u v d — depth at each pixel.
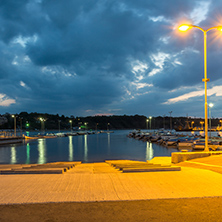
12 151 45.81
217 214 4.44
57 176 7.97
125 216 4.35
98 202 5.16
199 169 9.55
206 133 15.11
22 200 5.26
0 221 4.10
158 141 66.19
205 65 14.37
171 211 4.61
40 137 101.75
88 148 51.22
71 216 4.35
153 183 6.89
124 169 8.89
